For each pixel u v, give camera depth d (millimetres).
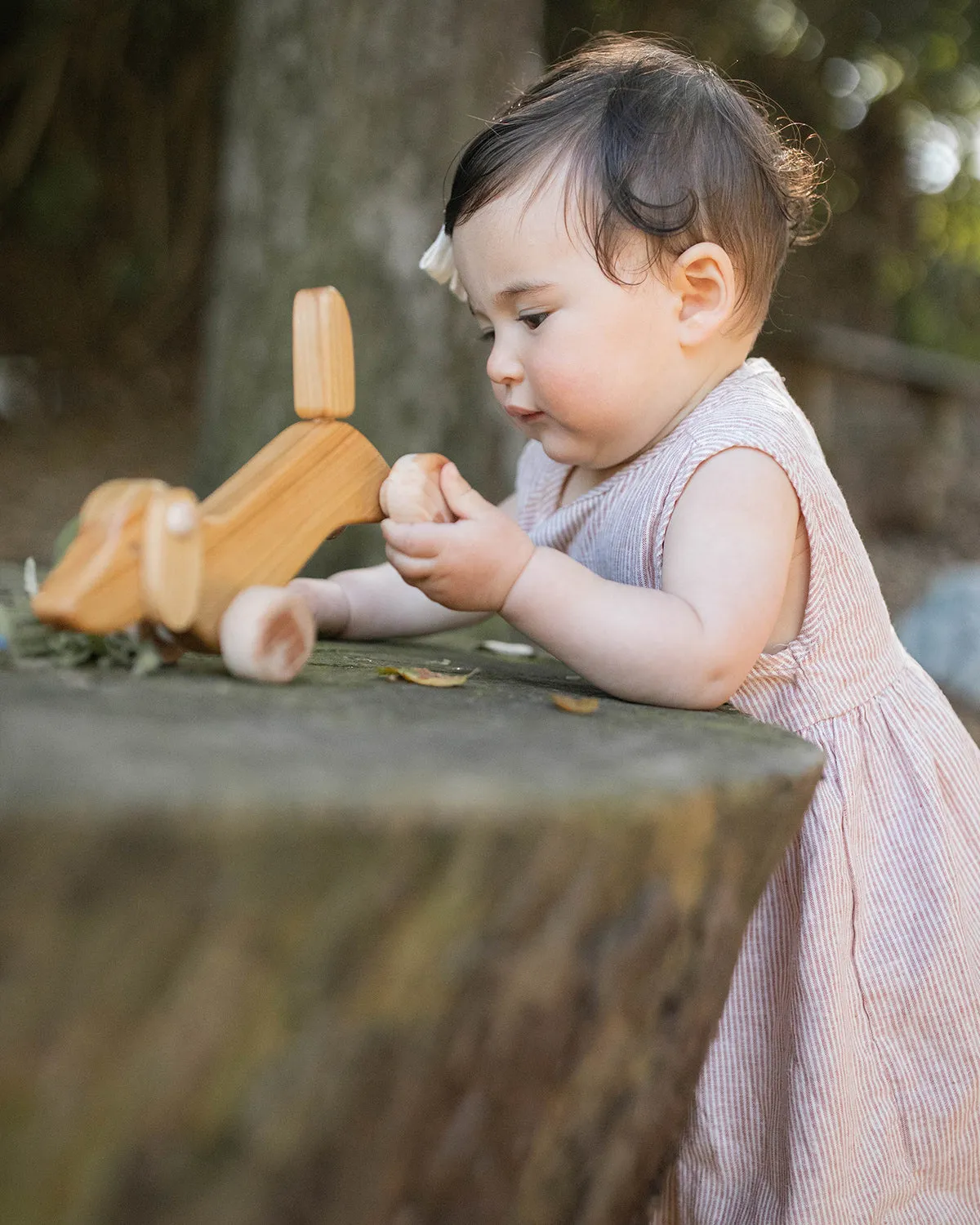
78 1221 490
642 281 1047
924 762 1084
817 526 1033
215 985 490
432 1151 593
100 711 617
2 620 762
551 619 921
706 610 930
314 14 2404
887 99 6480
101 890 457
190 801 466
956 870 1067
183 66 5531
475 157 1082
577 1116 667
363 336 2361
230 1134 516
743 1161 1054
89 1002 468
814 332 5324
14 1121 470
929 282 7195
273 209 2457
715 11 5727
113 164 5582
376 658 1081
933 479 5754
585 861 579
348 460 910
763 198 1125
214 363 2584
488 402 2387
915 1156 1046
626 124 1054
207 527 774
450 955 546
